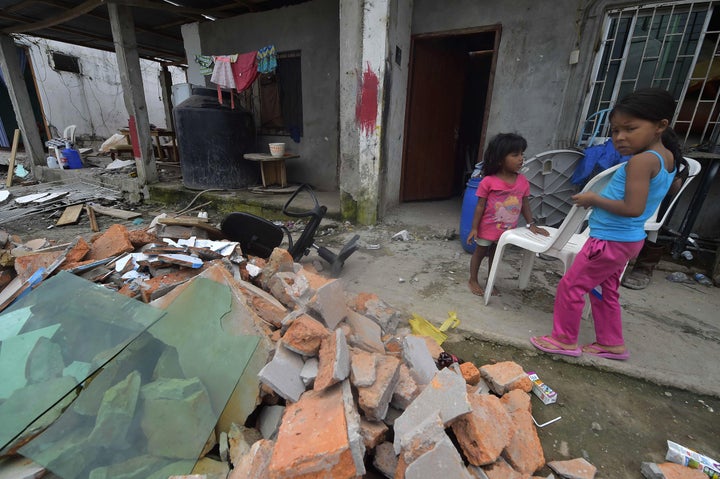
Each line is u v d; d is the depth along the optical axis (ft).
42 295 5.87
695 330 7.73
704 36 10.71
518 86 13.97
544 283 9.87
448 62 17.01
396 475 3.69
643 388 6.22
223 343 5.14
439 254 11.91
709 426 5.48
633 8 11.30
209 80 21.77
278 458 3.42
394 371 4.42
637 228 5.64
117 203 20.49
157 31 24.11
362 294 7.85
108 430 4.05
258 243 9.58
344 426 3.67
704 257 11.51
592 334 7.64
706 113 11.19
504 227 8.52
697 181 11.95
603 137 12.40
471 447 4.01
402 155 17.19
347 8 12.49
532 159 11.10
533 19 13.12
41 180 27.53
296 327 4.86
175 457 4.15
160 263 7.64
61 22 20.40
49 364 4.61
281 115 20.66
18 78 25.63
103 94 38.19
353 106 13.53
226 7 19.40
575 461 4.66
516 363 6.77
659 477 4.43
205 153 18.10
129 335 4.96
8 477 3.62
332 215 15.28
